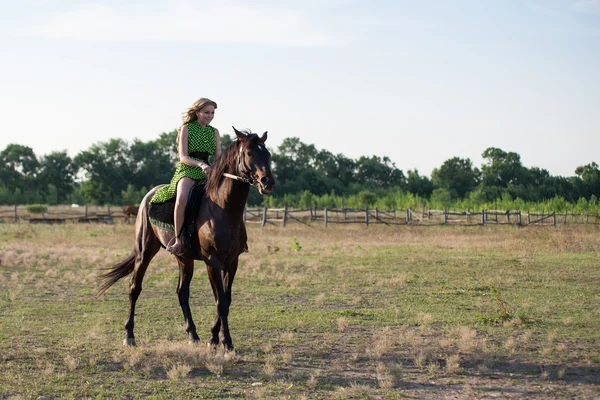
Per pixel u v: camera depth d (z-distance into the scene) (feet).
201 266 49.85
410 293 37.04
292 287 38.70
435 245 71.51
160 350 21.98
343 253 61.77
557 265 50.55
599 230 95.14
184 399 17.13
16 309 31.48
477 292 37.19
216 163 22.72
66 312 30.83
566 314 29.99
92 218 122.52
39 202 269.64
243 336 25.45
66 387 18.19
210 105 24.07
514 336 25.34
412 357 21.86
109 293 37.19
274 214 137.28
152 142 317.63
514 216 133.90
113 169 301.84
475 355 21.25
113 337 25.30
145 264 24.84
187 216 23.15
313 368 20.56
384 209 171.42
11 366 20.49
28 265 50.14
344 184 320.70
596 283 40.60
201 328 27.17
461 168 318.24
